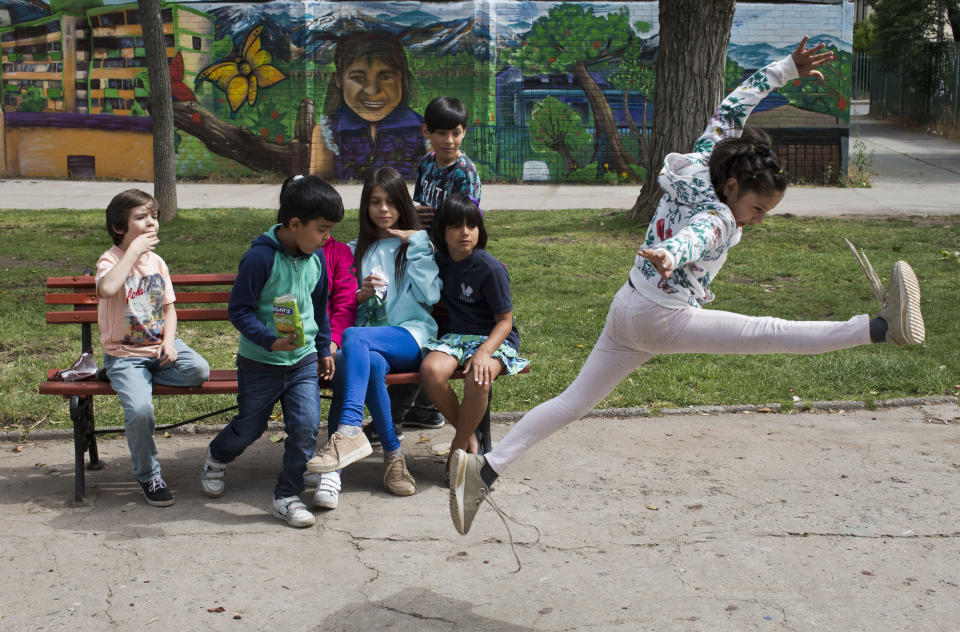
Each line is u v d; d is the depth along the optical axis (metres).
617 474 4.57
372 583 3.49
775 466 4.65
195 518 4.08
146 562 3.65
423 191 5.36
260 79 18.84
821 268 9.41
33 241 10.97
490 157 18.73
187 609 3.29
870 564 3.61
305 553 3.73
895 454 4.80
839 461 4.71
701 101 11.34
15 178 19.66
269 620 3.22
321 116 18.84
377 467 4.73
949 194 15.73
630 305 3.34
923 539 3.82
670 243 2.99
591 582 3.48
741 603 3.31
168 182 12.40
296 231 3.97
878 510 4.11
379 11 18.42
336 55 18.62
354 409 4.08
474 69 18.48
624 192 16.92
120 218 4.16
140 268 4.20
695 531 3.92
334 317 4.55
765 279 9.05
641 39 18.17
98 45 19.20
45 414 5.36
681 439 5.07
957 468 4.59
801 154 17.83
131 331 4.17
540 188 17.77
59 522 4.02
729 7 11.10
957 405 5.56
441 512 4.15
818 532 3.89
